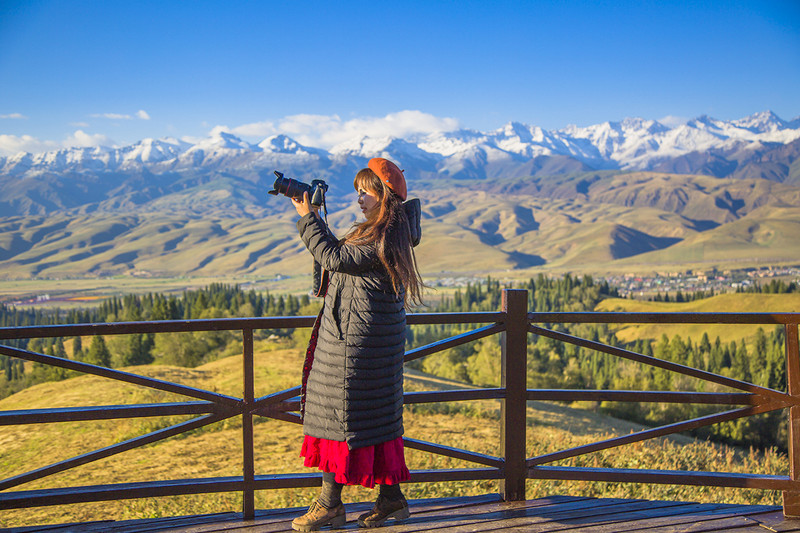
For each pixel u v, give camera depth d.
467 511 3.57
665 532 3.33
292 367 27.64
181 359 62.44
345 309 2.89
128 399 21.25
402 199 2.99
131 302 146.62
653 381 49.91
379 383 2.91
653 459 10.19
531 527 3.36
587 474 3.67
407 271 2.84
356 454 2.92
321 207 3.05
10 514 9.66
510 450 3.66
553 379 53.75
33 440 15.38
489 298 184.00
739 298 144.12
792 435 3.56
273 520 3.42
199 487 3.32
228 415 3.29
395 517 3.29
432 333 89.69
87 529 3.32
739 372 68.50
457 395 3.48
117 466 12.84
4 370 85.06
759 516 3.58
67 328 2.99
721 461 10.99
